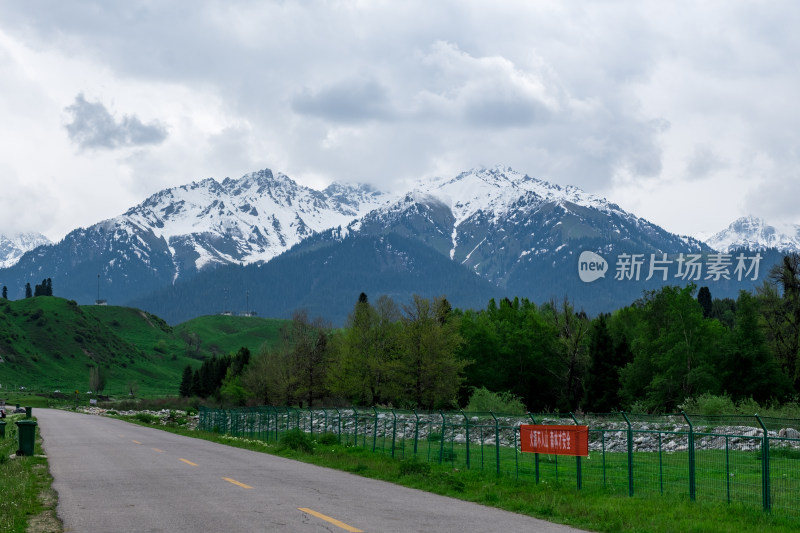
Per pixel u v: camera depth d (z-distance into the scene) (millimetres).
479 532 13141
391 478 22188
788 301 73438
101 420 80750
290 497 17422
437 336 74625
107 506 15906
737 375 70000
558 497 17891
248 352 136750
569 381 86000
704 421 33250
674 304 72625
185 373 176125
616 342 84938
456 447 33469
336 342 91938
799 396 67875
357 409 43188
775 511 15547
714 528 13742
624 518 14969
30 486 18922
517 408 63219
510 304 97125
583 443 19547
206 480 21141
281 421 49719
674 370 70250
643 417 35188
